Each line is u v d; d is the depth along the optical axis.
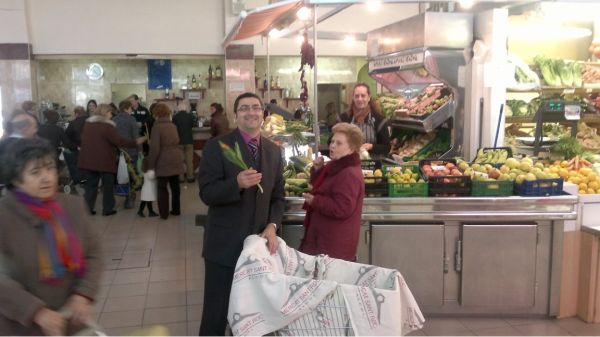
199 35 9.94
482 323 3.67
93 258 2.07
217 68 11.09
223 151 2.73
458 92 4.66
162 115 6.70
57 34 9.46
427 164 4.04
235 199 2.69
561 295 3.69
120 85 11.14
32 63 9.44
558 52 5.83
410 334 3.50
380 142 4.92
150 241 5.87
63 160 7.82
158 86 11.23
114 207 7.46
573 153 4.38
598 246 3.57
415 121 5.06
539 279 3.68
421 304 3.70
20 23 9.13
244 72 10.06
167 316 3.91
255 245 2.35
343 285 2.02
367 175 3.67
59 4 9.41
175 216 7.04
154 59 11.01
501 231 3.60
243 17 4.41
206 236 2.91
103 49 9.65
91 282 2.01
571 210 3.60
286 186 3.68
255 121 2.84
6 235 1.82
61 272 1.91
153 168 6.73
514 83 5.17
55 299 1.92
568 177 3.88
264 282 2.08
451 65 4.59
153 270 4.93
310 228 3.20
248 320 2.06
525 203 3.56
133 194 7.70
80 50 9.57
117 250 5.54
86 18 9.52
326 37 7.41
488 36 4.47
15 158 1.84
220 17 9.97
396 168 3.86
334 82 11.47
